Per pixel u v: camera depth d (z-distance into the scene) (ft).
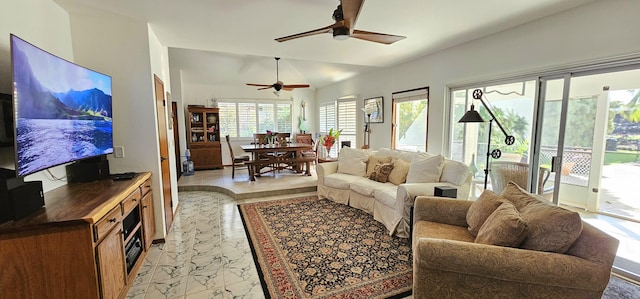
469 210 7.18
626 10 7.03
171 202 11.42
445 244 5.04
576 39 8.02
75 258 4.97
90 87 7.24
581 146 8.66
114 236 6.02
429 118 13.69
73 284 5.02
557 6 7.95
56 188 6.94
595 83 8.14
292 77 23.34
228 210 12.86
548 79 9.04
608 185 8.36
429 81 13.57
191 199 14.76
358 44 11.67
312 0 7.54
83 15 8.35
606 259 4.50
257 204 13.74
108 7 7.80
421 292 5.24
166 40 10.84
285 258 8.32
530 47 9.18
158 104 9.96
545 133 9.34
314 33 7.94
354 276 7.34
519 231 4.98
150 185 9.07
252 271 7.63
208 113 22.74
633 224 7.98
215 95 23.82
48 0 7.20
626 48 7.07
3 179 4.68
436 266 4.97
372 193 11.74
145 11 8.09
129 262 7.18
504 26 9.62
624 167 8.00
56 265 4.91
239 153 25.00
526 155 9.95
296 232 10.25
